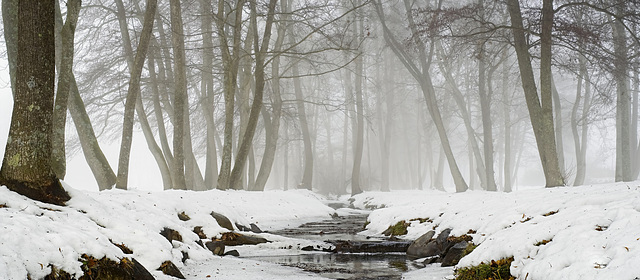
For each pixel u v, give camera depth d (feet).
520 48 72.38
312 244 37.88
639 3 72.38
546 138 66.85
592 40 71.20
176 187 68.13
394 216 48.08
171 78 93.40
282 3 99.81
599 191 31.45
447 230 33.96
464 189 103.24
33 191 23.00
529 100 70.54
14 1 45.37
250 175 109.70
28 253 15.97
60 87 41.47
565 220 21.80
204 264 28.02
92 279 17.89
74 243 18.34
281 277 24.99
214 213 40.73
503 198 38.91
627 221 17.69
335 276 25.91
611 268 14.49
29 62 23.48
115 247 20.13
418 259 32.78
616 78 86.94
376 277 25.67
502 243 22.41
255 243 38.06
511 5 73.92
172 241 28.48
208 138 100.78
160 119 85.46
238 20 74.28
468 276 22.56
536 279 17.71
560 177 65.98
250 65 88.63
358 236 45.52
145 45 61.36
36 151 23.29
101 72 98.63
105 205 26.48
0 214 17.85
